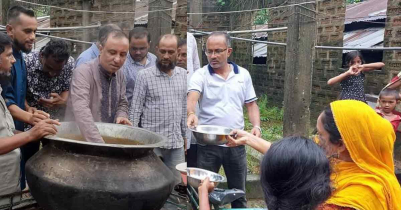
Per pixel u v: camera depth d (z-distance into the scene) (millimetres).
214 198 1826
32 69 2457
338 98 2197
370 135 1323
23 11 2223
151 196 1746
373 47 2115
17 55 2252
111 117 2217
